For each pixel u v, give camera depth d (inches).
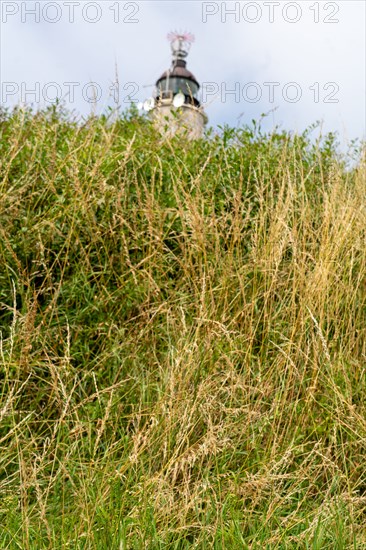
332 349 138.4
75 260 153.3
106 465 107.5
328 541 102.1
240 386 121.6
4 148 169.2
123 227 159.3
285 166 182.4
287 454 110.2
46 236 148.1
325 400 128.9
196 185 162.2
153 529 95.2
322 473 117.1
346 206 155.6
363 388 131.4
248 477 109.5
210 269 144.9
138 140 183.9
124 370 133.6
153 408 121.0
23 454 114.8
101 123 189.9
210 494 108.8
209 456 116.1
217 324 132.2
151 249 154.5
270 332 141.4
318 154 177.9
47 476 110.8
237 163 185.2
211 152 182.9
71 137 176.1
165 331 138.8
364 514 110.0
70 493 109.7
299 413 125.9
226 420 119.0
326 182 182.7
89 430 113.3
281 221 146.9
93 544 94.0
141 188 169.6
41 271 147.3
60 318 137.9
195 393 121.4
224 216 164.9
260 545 96.7
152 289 142.5
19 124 175.5
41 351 132.7
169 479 110.9
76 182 148.2
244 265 150.3
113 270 150.6
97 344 140.9
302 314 134.6
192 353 124.3
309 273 145.3
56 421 118.5
